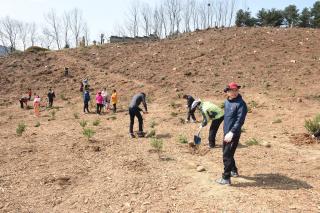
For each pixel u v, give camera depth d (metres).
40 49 42.41
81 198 6.70
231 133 6.63
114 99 20.64
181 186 7.09
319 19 52.69
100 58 35.41
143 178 7.60
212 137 10.17
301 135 11.16
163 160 8.98
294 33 36.25
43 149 10.41
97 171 8.20
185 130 13.24
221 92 23.22
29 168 8.53
